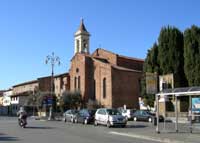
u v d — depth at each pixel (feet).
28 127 121.90
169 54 185.06
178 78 182.60
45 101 244.63
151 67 192.44
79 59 278.05
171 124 135.64
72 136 84.12
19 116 123.34
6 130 105.91
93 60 266.57
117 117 124.36
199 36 173.88
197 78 170.50
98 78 259.39
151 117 166.50
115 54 270.05
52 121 178.29
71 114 164.96
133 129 111.86
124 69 250.57
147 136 83.05
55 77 316.19
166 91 93.35
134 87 252.01
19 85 407.23
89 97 266.98
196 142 70.44
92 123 149.79
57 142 69.26
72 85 284.00
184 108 172.96
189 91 86.28
